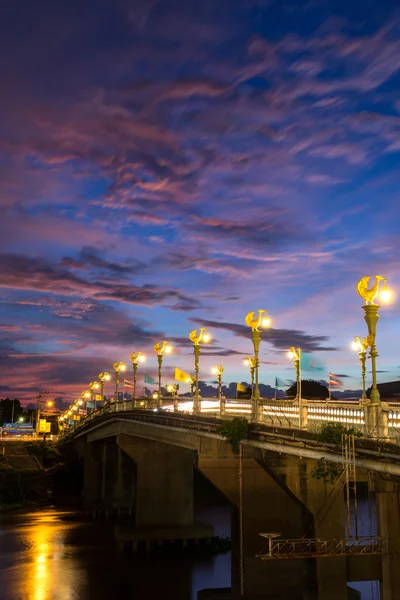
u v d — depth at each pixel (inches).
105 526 3127.5
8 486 4269.2
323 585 1359.5
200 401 1758.1
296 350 1349.7
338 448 938.7
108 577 2018.9
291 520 1611.7
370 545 1103.0
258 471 1631.4
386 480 999.0
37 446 5007.4
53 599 1775.3
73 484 4463.6
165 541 2447.1
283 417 1216.2
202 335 1859.0
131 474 3764.8
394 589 995.3
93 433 3644.2
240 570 1579.7
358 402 1547.7
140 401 2541.8
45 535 2832.2
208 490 4005.9
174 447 2605.8
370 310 897.5
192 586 1903.3
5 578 2018.9
